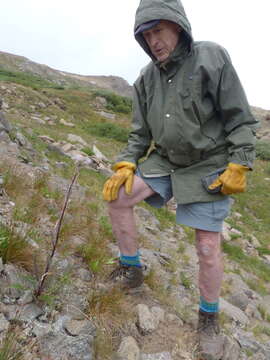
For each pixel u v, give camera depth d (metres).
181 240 6.71
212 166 2.66
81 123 19.66
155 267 4.38
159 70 2.67
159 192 2.80
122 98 28.78
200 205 2.64
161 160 2.84
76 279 3.03
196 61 2.50
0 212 3.60
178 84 2.54
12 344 2.03
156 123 2.71
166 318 3.08
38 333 2.30
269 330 4.24
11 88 20.06
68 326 2.46
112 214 2.87
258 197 13.36
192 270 5.17
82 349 2.33
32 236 3.20
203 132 2.61
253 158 2.53
